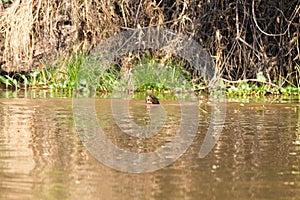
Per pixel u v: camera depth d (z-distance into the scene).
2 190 14.12
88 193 13.95
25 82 42.59
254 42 41.78
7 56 43.59
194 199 13.51
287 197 13.67
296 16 42.59
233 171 16.03
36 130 22.38
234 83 41.81
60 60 43.31
